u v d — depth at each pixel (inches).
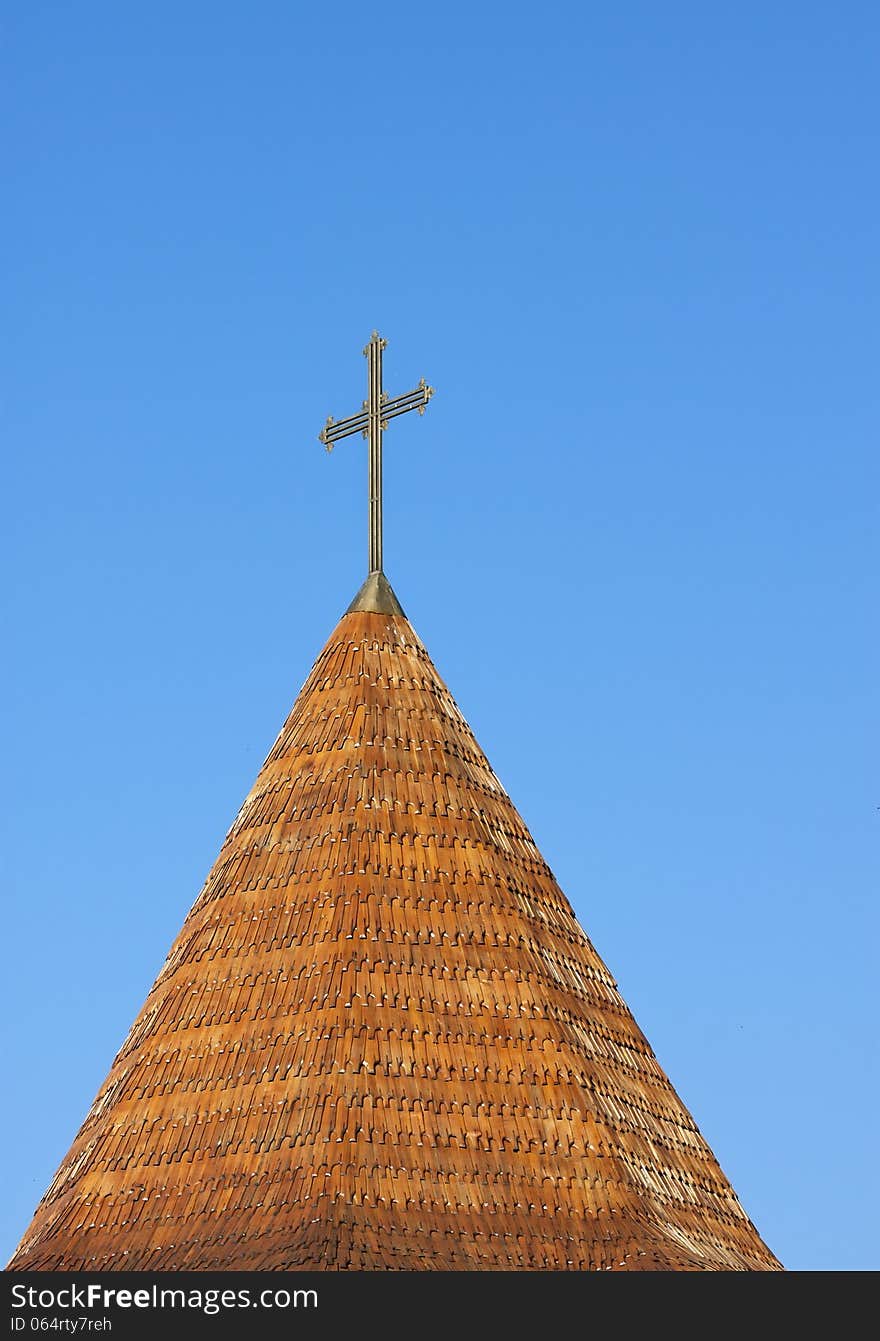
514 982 3767.2
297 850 3860.7
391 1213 3506.4
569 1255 3548.2
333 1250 3420.3
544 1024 3745.1
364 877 3791.8
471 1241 3513.8
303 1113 3587.6
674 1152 3882.9
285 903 3814.0
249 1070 3671.3
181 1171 3634.4
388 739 3954.2
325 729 3981.3
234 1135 3624.5
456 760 3988.7
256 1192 3550.7
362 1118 3567.9
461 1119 3619.6
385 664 4052.7
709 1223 3833.7
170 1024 3796.8
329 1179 3506.4
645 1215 3663.9
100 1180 3705.7
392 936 3745.1
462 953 3764.8
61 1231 3676.2
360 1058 3619.6
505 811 4015.8
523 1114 3654.0
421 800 3902.6
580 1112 3686.0
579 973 3939.5
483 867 3868.1
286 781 3956.7
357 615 4109.3
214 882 3932.1
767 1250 3912.4
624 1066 3897.6
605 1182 3644.2
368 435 4224.9
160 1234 3577.8
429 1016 3688.5
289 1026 3678.6
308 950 3745.1
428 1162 3565.5
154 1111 3722.9
